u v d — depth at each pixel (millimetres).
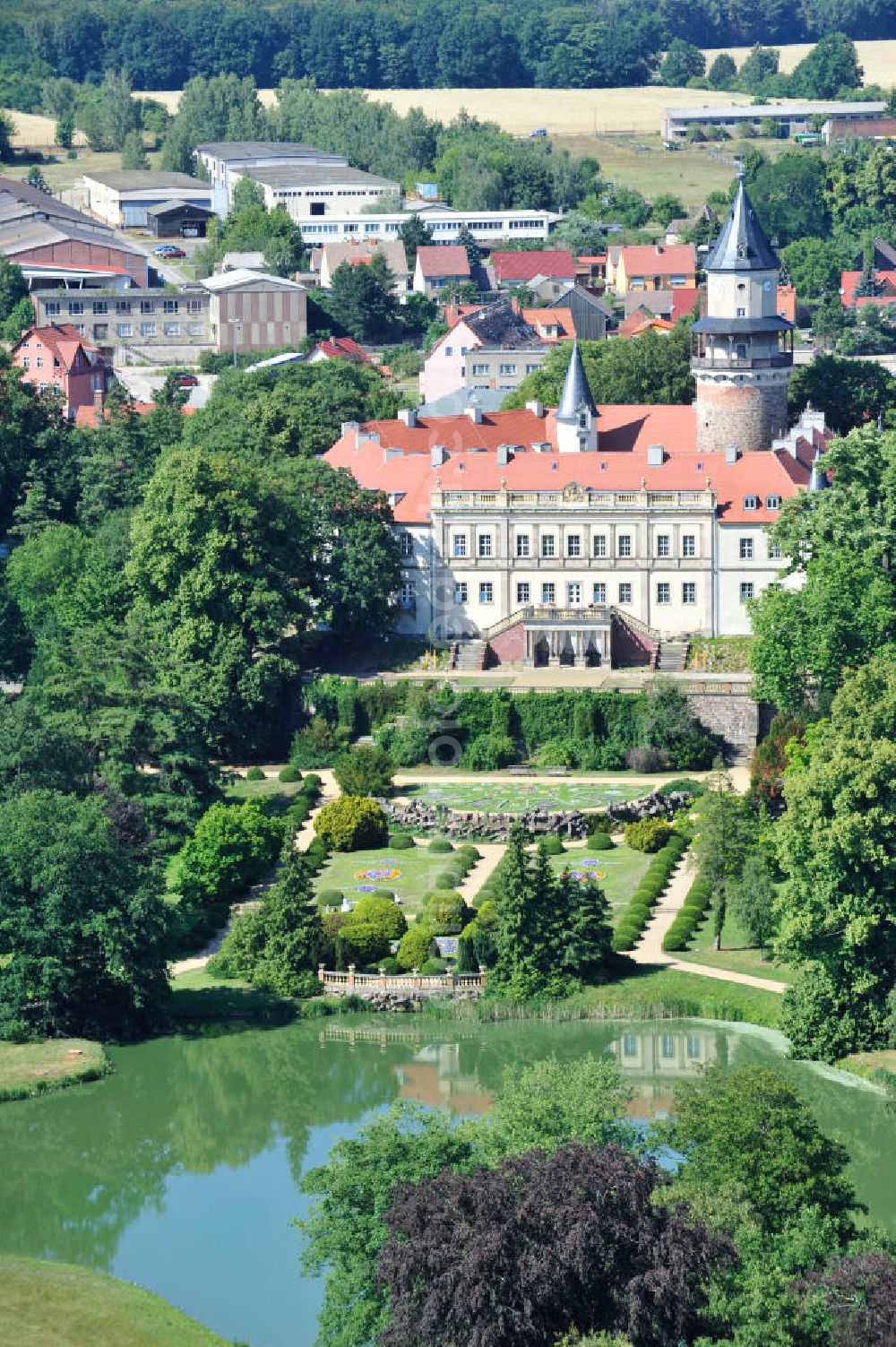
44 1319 166250
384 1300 154500
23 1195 191375
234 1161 196875
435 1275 148000
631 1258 149375
